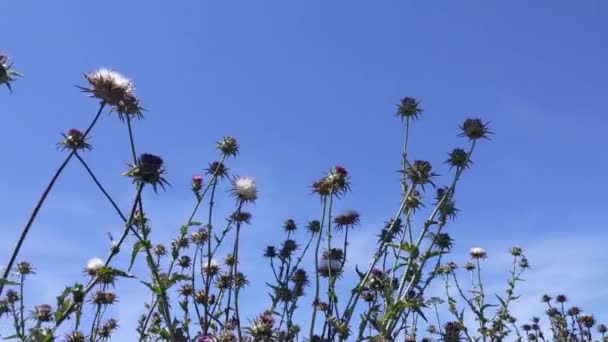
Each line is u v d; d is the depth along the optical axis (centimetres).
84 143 848
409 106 1158
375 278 1066
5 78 667
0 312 755
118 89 811
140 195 832
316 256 1003
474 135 1088
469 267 1508
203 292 1238
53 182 686
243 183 1132
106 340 1188
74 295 731
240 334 973
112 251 765
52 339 716
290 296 1189
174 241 1293
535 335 2111
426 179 1041
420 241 993
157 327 1016
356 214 1157
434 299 1009
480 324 1374
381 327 945
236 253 1107
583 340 2002
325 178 1100
